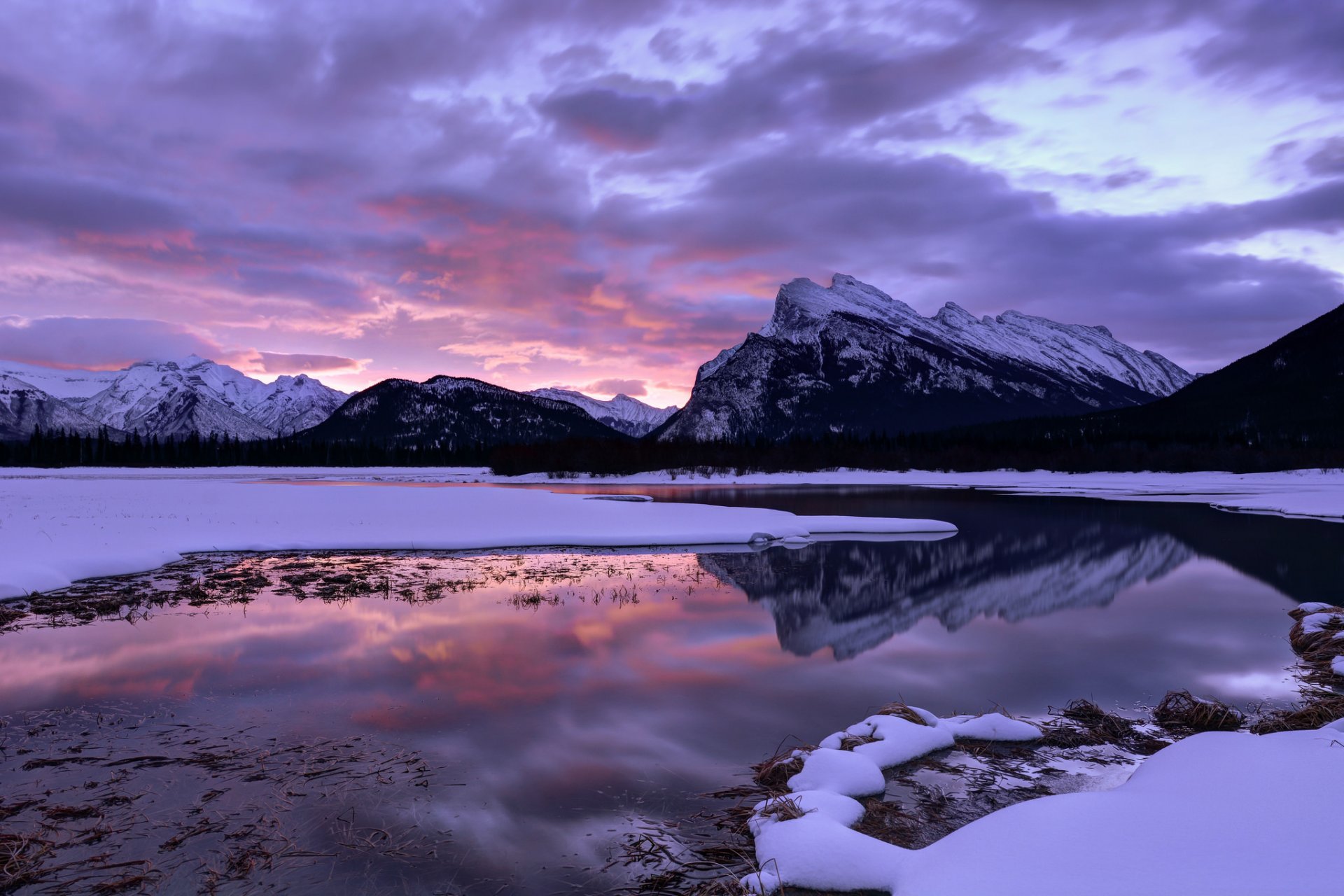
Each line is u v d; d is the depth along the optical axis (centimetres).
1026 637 1400
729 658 1219
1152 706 984
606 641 1308
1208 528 3453
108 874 549
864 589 1870
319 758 779
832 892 494
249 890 529
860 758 712
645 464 9806
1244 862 425
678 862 571
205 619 1427
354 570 2020
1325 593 1889
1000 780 717
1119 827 496
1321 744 633
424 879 546
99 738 827
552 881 544
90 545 2047
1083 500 5456
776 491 6706
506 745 823
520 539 2588
